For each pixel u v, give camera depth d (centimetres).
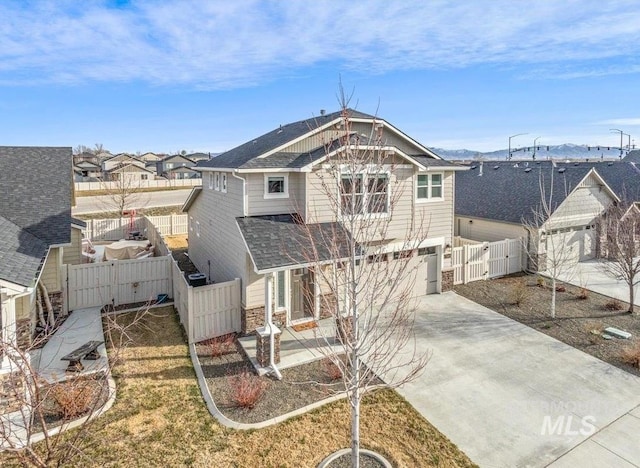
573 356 1150
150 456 724
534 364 1103
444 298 1644
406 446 766
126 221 2956
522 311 1503
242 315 1295
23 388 709
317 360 1112
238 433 796
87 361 1065
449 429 823
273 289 1316
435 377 1031
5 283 878
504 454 750
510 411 888
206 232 1839
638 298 1630
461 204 2514
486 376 1039
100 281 1496
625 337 1258
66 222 1352
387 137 1611
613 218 2128
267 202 1365
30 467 643
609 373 1055
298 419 845
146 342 1211
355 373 672
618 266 1841
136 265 1556
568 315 1460
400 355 1150
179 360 1106
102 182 5188
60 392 795
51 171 1598
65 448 689
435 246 1681
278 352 1078
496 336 1285
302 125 1648
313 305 1376
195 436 783
